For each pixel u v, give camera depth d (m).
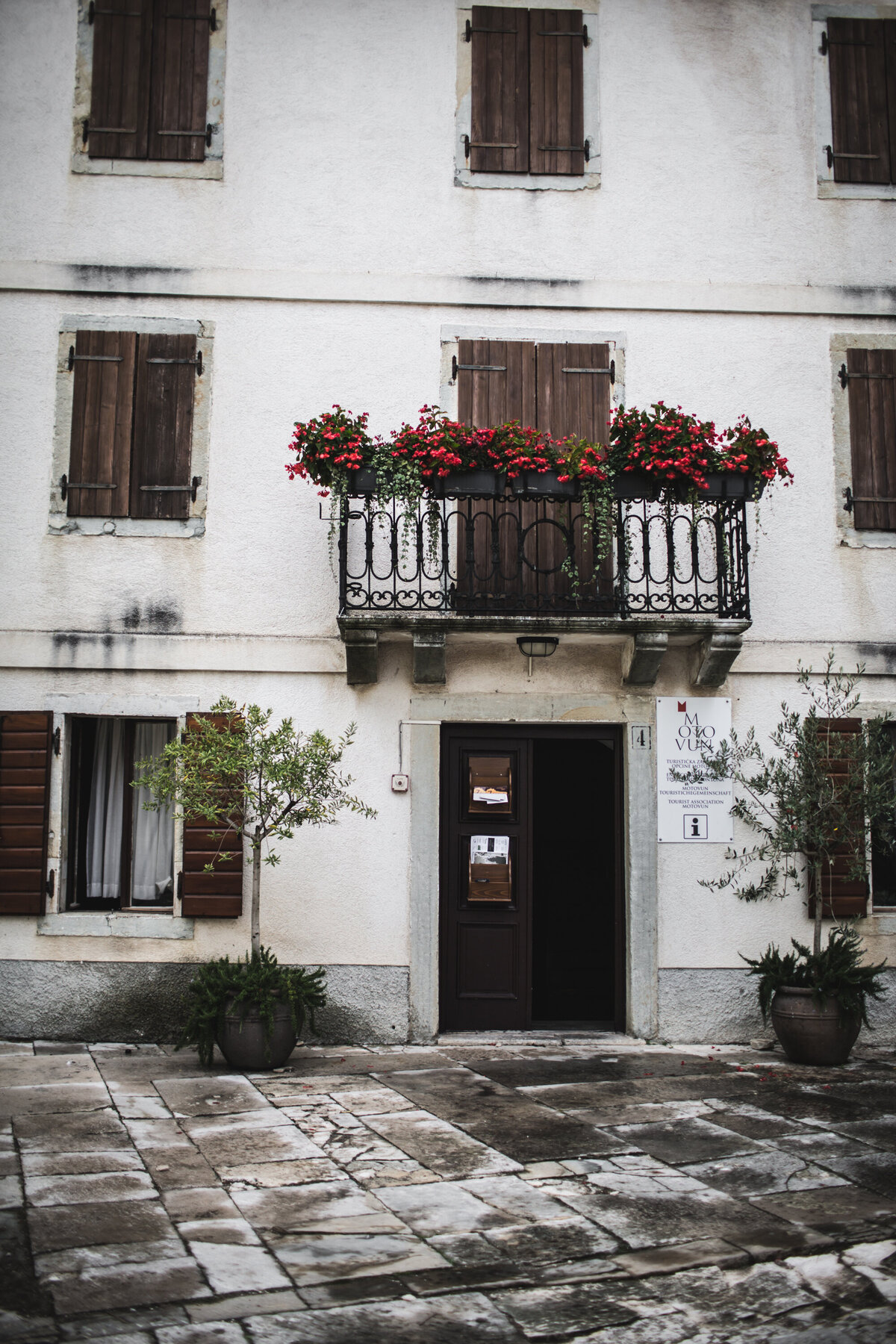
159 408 7.02
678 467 6.38
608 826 8.83
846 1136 4.77
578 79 7.45
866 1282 3.39
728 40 7.54
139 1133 4.68
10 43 7.23
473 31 7.43
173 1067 5.96
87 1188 4.00
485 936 7.00
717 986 6.83
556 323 7.24
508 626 6.43
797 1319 3.16
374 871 6.77
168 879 6.93
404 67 7.38
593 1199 3.99
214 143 7.22
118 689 6.82
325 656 6.87
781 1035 6.30
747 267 7.35
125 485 6.95
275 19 7.36
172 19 7.32
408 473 6.36
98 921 6.63
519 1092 5.48
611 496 6.50
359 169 7.26
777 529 7.16
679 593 6.98
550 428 7.16
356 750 6.84
